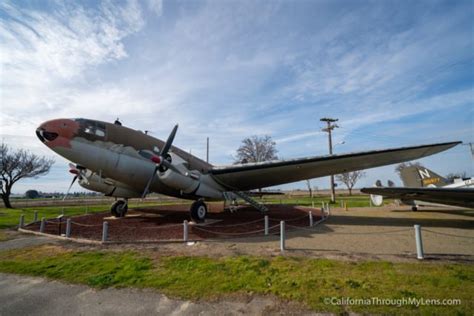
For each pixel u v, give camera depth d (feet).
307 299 12.14
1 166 81.87
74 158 28.78
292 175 39.88
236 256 19.30
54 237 27.61
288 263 17.42
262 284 13.85
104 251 21.24
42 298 12.73
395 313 10.84
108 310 11.44
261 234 27.89
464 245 22.63
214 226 32.65
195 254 19.95
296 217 42.42
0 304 12.18
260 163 35.60
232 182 41.52
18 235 29.43
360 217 43.39
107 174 32.09
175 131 32.37
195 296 12.63
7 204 82.64
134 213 49.29
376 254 19.77
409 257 18.92
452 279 14.26
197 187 35.50
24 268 17.08
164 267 16.79
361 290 13.02
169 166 31.76
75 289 13.74
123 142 32.22
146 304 11.93
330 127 93.35
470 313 10.75
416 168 60.23
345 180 162.50
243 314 10.93
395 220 39.47
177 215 45.60
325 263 17.31
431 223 36.01
